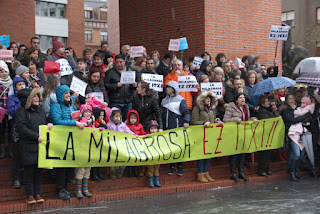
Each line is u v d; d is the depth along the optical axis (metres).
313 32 35.69
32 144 7.20
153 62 10.05
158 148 8.73
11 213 7.12
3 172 8.00
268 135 10.31
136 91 9.16
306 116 10.20
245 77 11.26
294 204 7.94
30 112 7.24
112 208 7.59
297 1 36.75
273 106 10.49
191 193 8.90
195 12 13.50
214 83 9.54
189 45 13.67
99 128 7.97
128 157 8.23
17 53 11.18
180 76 9.20
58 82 7.98
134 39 15.28
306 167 11.31
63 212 7.30
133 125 8.84
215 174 10.01
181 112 9.23
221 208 7.62
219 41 13.59
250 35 14.38
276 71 12.62
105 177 8.75
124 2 15.55
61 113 7.57
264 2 14.73
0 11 15.05
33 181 7.44
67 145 7.57
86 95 8.71
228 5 13.79
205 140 9.38
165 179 9.23
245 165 10.66
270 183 10.01
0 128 8.21
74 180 8.18
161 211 7.41
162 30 14.42
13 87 7.84
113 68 9.62
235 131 9.77
